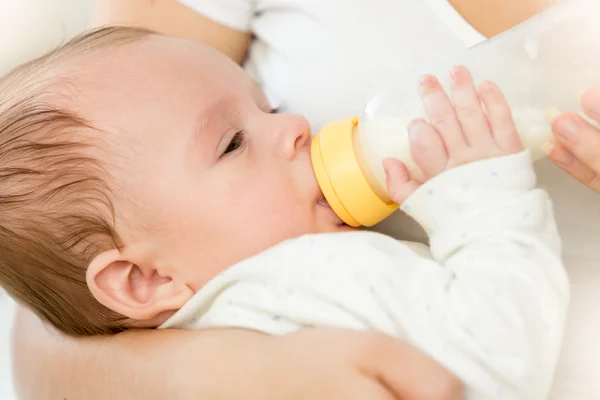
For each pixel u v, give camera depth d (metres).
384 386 0.57
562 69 0.71
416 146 0.71
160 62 0.85
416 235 0.89
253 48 1.13
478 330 0.64
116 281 0.79
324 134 0.83
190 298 0.79
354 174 0.79
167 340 0.72
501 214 0.68
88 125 0.80
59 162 0.80
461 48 0.84
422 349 0.65
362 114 0.80
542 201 0.69
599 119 0.64
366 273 0.70
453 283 0.68
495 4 0.81
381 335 0.62
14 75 0.92
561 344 0.66
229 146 0.83
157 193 0.79
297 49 0.99
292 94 0.99
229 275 0.76
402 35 0.88
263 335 0.67
